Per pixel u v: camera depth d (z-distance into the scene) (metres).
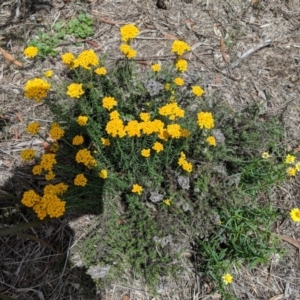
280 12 0.89
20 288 0.61
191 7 0.88
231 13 0.87
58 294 0.60
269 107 0.77
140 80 0.74
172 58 0.81
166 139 0.58
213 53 0.82
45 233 0.63
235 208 0.64
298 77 0.81
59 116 0.64
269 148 0.72
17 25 0.83
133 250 0.61
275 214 0.63
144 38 0.83
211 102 0.73
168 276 0.62
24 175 0.67
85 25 0.82
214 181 0.65
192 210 0.63
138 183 0.64
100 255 0.61
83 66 0.60
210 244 0.63
